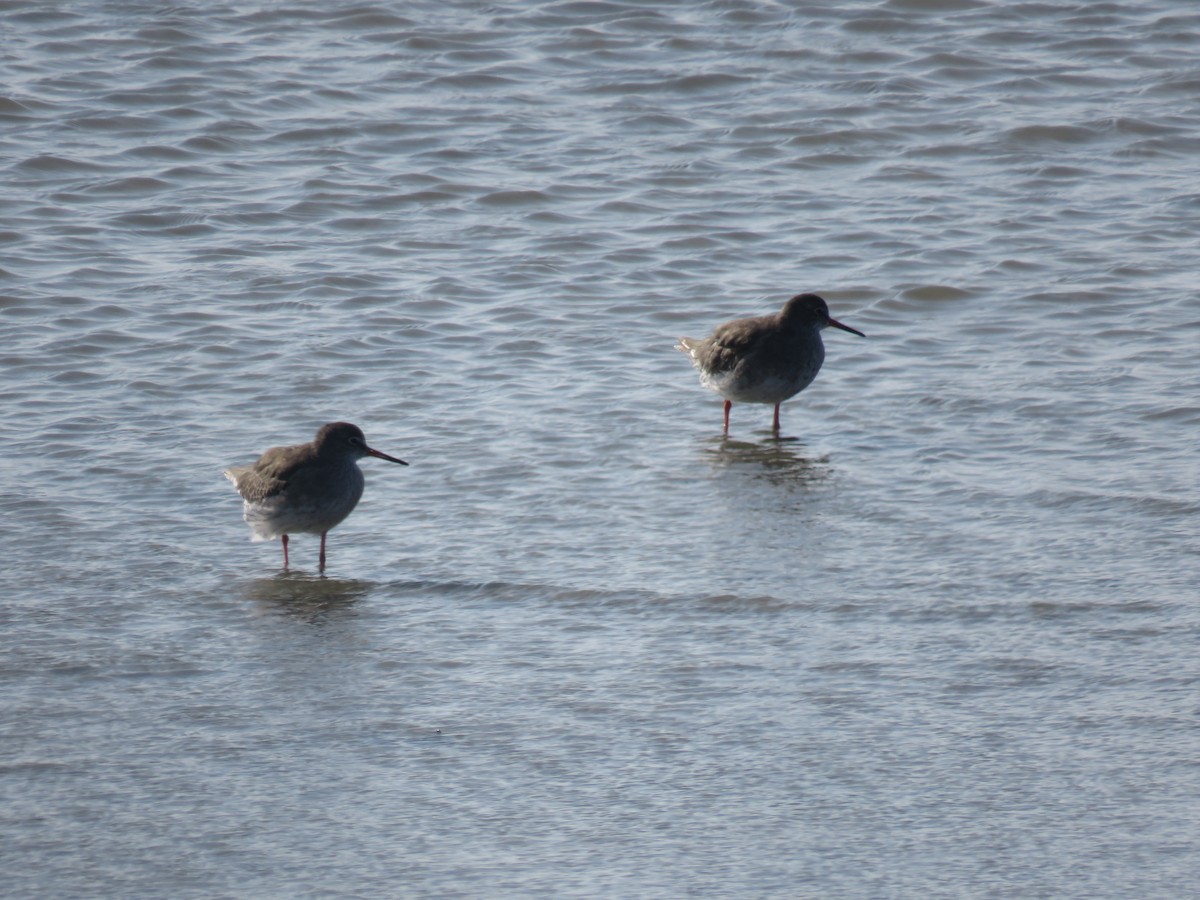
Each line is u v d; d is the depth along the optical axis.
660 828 10.61
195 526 16.59
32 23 36.31
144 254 25.73
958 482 17.28
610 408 20.08
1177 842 10.24
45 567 15.48
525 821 10.74
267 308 23.53
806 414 19.84
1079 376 20.47
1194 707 12.02
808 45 35.47
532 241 26.45
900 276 24.61
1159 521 15.88
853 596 14.38
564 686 12.77
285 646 13.72
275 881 10.06
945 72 34.09
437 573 15.29
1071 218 26.84
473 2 37.84
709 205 27.94
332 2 37.50
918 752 11.52
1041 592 14.28
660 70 34.34
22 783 11.34
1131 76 33.69
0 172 29.00
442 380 20.94
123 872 10.18
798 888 9.86
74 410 19.78
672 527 16.30
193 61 34.53
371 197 28.39
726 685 12.70
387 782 11.31
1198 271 24.23
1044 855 10.15
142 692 12.84
